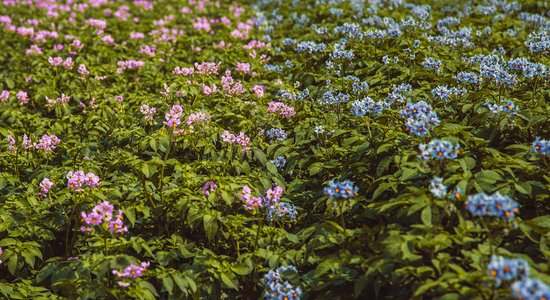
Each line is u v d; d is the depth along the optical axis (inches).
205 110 111.5
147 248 82.5
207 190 89.6
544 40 125.3
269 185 95.6
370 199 90.5
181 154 106.3
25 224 92.3
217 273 82.8
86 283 81.6
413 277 75.6
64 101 127.3
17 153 106.8
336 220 89.4
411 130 84.4
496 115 93.6
